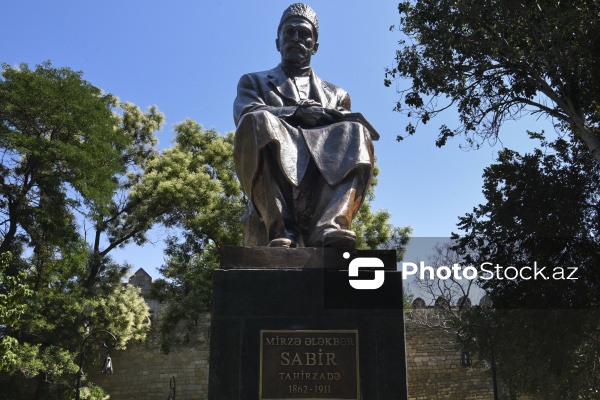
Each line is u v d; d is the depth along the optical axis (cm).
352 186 459
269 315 381
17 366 1914
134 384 2666
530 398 1881
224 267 391
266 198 461
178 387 2664
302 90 564
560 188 1487
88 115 2031
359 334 381
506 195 1529
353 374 373
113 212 2480
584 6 1239
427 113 1403
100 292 2378
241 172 478
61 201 2002
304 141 476
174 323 2123
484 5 1272
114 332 2419
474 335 1580
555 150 1559
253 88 556
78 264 2066
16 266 2031
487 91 1429
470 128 1434
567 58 1284
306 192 468
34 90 1938
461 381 2536
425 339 2589
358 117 499
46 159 1877
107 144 2045
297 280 389
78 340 2294
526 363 1421
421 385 2536
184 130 2517
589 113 1495
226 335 375
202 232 2220
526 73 1377
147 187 2294
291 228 455
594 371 1391
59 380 2164
